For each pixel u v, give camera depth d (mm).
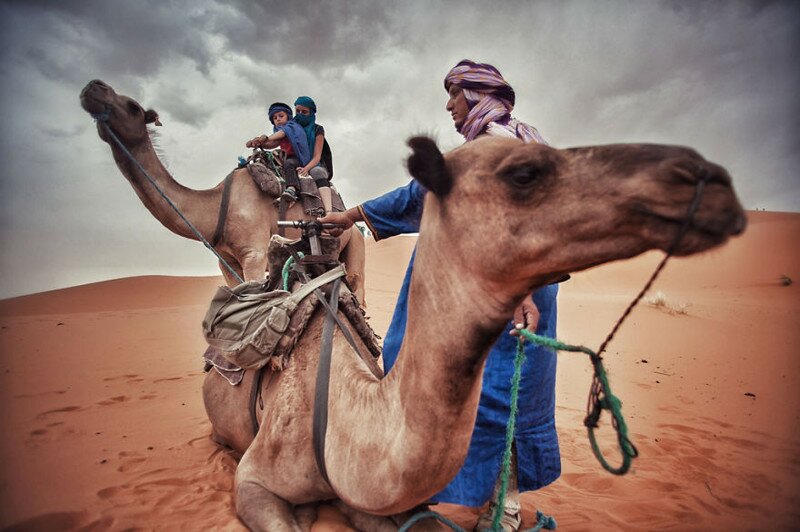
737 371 11094
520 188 1897
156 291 36344
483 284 2020
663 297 22547
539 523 3535
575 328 17203
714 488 4816
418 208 3045
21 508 3738
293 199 7082
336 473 2588
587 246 1810
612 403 1942
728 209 1562
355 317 3443
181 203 6629
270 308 3387
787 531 3939
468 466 3111
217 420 4324
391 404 2357
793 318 19688
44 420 6102
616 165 1774
